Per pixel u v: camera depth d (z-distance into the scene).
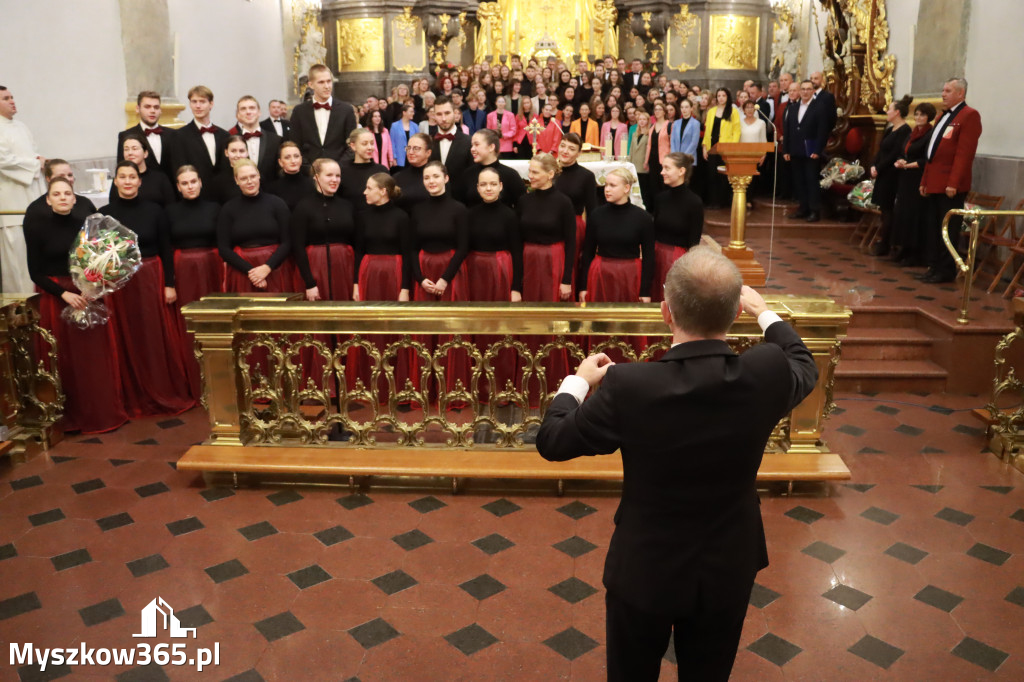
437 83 15.90
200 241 5.78
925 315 6.57
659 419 2.00
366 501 4.43
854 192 9.53
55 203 5.23
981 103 8.60
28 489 4.62
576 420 2.08
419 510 4.33
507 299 5.64
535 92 14.57
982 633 3.29
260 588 3.61
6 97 7.00
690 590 2.07
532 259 5.57
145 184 5.93
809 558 3.85
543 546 3.96
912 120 9.23
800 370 2.17
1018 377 6.14
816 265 8.52
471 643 3.23
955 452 5.11
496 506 4.36
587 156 9.35
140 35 9.57
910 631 3.30
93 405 5.43
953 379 6.20
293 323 4.56
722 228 10.34
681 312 2.07
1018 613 3.42
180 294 5.79
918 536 4.05
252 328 4.60
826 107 10.24
